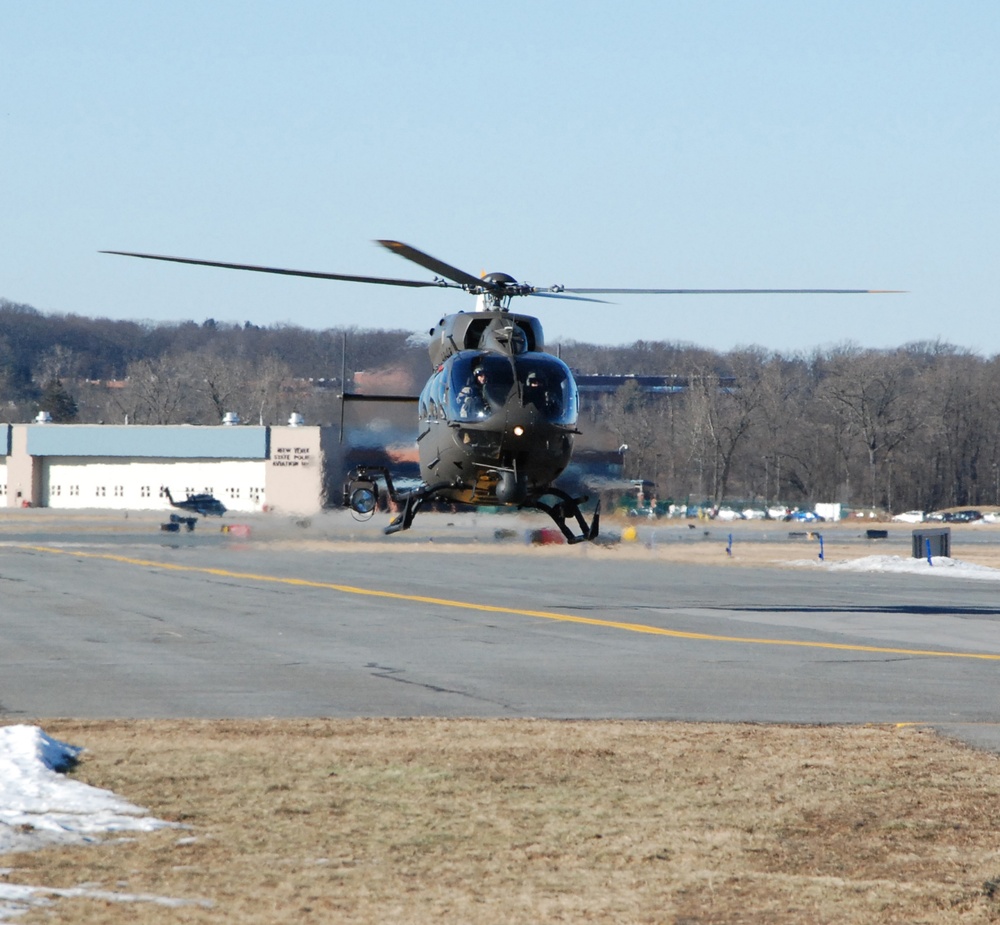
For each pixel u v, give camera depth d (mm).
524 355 61281
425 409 65500
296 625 83062
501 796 34969
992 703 52625
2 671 61344
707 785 36594
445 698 53625
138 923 24250
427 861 28797
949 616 91750
